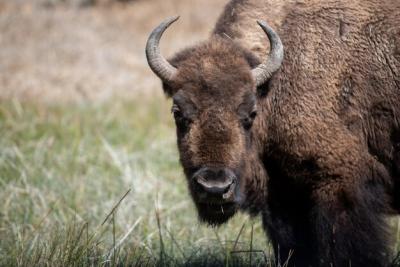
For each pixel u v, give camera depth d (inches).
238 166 901.2
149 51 952.9
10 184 1376.7
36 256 1010.1
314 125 962.1
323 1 999.0
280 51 945.5
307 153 968.9
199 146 887.7
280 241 1038.4
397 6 984.9
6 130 1749.5
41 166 1499.8
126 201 1343.5
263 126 986.7
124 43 2778.1
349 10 987.9
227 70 919.0
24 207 1298.0
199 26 2864.2
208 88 906.1
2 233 1205.7
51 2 3161.9
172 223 1257.4
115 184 1449.3
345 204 961.5
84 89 2325.3
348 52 974.4
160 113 1969.7
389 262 1014.4
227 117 898.7
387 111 971.3
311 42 980.6
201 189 881.5
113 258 1021.2
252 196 1017.5
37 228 1167.0
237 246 1142.3
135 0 3221.0
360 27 981.2
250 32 1007.6
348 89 967.6
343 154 960.3
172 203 1358.3
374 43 974.4
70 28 2856.8
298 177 989.8
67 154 1588.3
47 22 2888.8
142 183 1438.2
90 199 1376.7
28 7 3063.5
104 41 2773.1
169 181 1488.7
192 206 1343.5
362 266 967.6
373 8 987.3
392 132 976.3
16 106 1943.9
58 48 2669.8
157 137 1759.4
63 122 1820.9
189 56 950.4
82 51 2655.0
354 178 963.3
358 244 962.1
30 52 2635.3
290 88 973.8
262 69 946.1
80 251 1001.5
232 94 906.7
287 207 1035.9
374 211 977.5
